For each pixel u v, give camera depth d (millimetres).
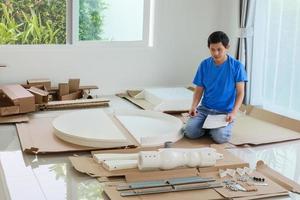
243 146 2998
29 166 2496
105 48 4410
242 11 4234
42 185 2230
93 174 2334
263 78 4293
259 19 4199
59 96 4027
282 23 3969
